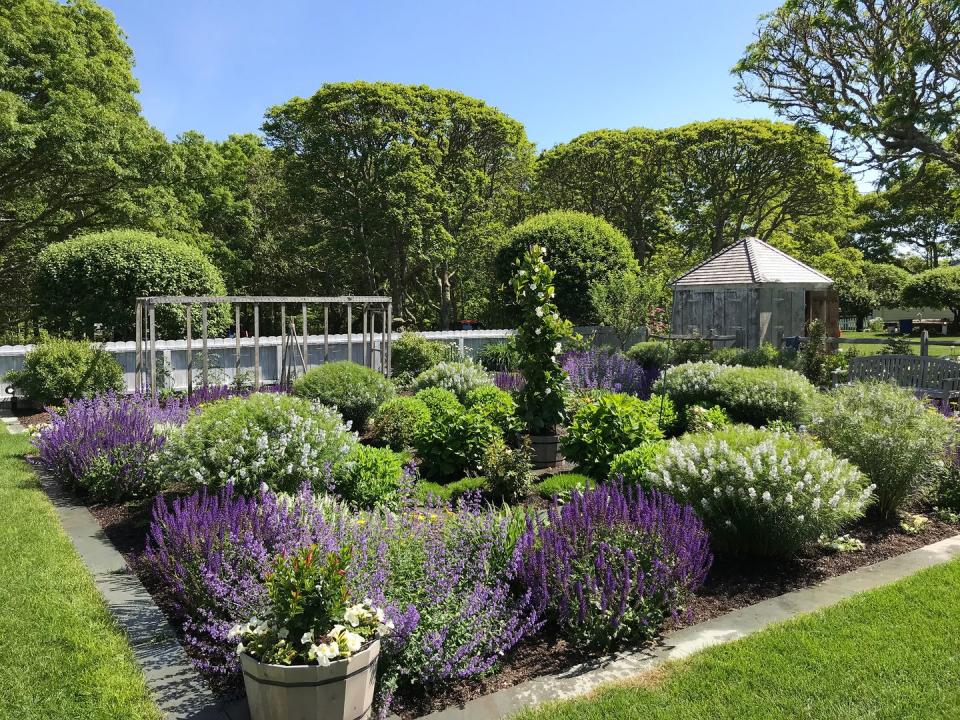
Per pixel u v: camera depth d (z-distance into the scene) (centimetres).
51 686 340
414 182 2697
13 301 2552
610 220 3469
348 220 2806
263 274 3334
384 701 326
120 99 2219
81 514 639
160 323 1620
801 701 329
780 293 1744
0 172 2098
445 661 349
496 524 479
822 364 1419
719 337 1692
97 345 1369
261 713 296
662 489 564
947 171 1989
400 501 611
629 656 384
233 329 3041
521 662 378
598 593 397
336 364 1045
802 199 3316
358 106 2708
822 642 387
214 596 392
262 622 320
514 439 870
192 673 359
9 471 791
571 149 3353
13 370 1288
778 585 484
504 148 3075
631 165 3247
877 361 1252
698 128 3180
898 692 335
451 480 764
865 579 493
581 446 768
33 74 2005
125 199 2255
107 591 459
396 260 2936
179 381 1502
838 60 1475
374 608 327
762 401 962
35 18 2011
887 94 1405
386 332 1412
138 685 344
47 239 2542
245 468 573
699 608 447
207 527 434
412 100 2797
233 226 3309
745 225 3603
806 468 527
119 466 672
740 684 345
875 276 4294
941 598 444
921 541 579
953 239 4553
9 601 434
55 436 748
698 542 446
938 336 3578
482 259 3011
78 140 1928
